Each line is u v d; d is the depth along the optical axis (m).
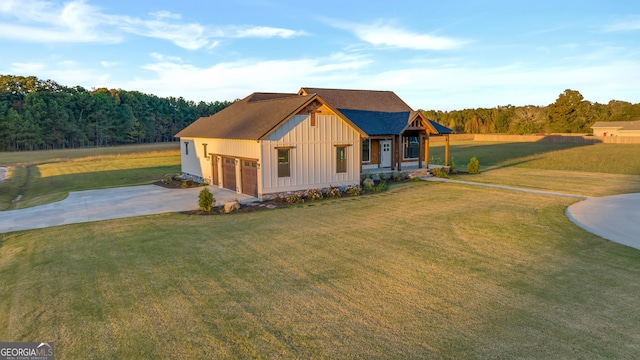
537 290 8.62
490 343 6.52
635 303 7.93
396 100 34.16
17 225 15.69
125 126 106.00
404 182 26.06
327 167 22.16
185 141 30.67
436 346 6.46
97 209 18.52
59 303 8.38
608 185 23.78
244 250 11.82
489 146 63.69
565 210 16.75
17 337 7.03
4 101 92.06
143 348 6.56
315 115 21.34
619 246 11.66
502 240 12.47
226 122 25.95
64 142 91.06
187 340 6.78
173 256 11.36
